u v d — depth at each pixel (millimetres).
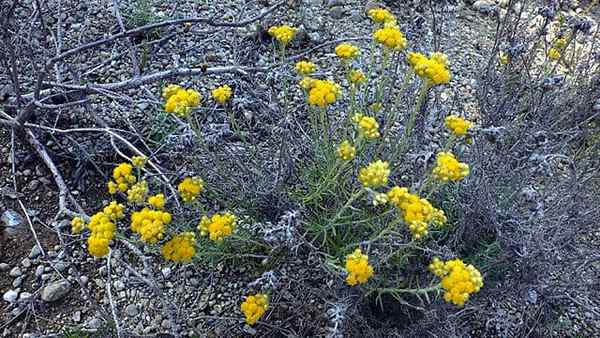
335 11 823
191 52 725
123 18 746
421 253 486
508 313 527
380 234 425
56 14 735
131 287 529
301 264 514
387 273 482
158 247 532
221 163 528
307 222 490
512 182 544
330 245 513
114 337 492
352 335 472
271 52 749
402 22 808
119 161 613
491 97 664
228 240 502
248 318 414
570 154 656
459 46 797
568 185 569
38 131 608
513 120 631
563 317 536
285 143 493
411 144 548
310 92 444
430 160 507
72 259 542
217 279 535
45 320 506
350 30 803
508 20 738
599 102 694
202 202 557
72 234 557
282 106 660
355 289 469
